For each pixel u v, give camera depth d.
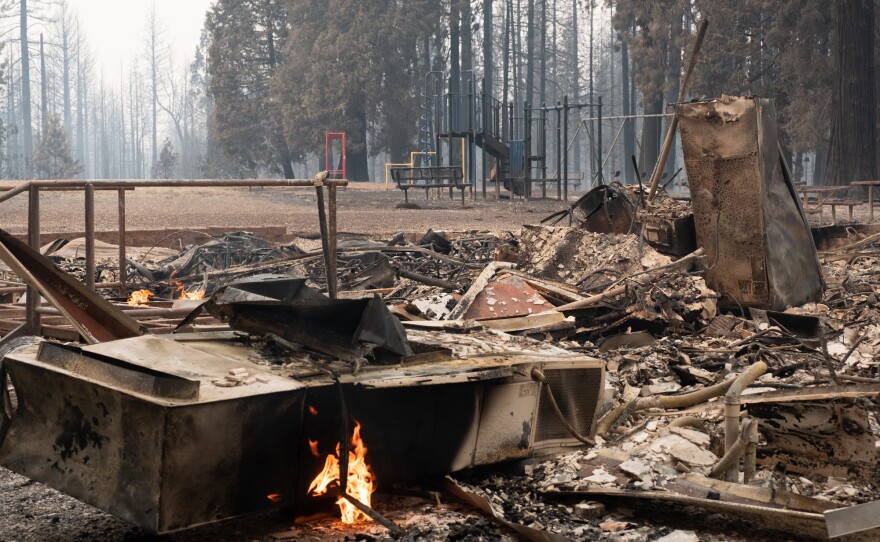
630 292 9.17
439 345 4.91
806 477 4.93
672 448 4.99
